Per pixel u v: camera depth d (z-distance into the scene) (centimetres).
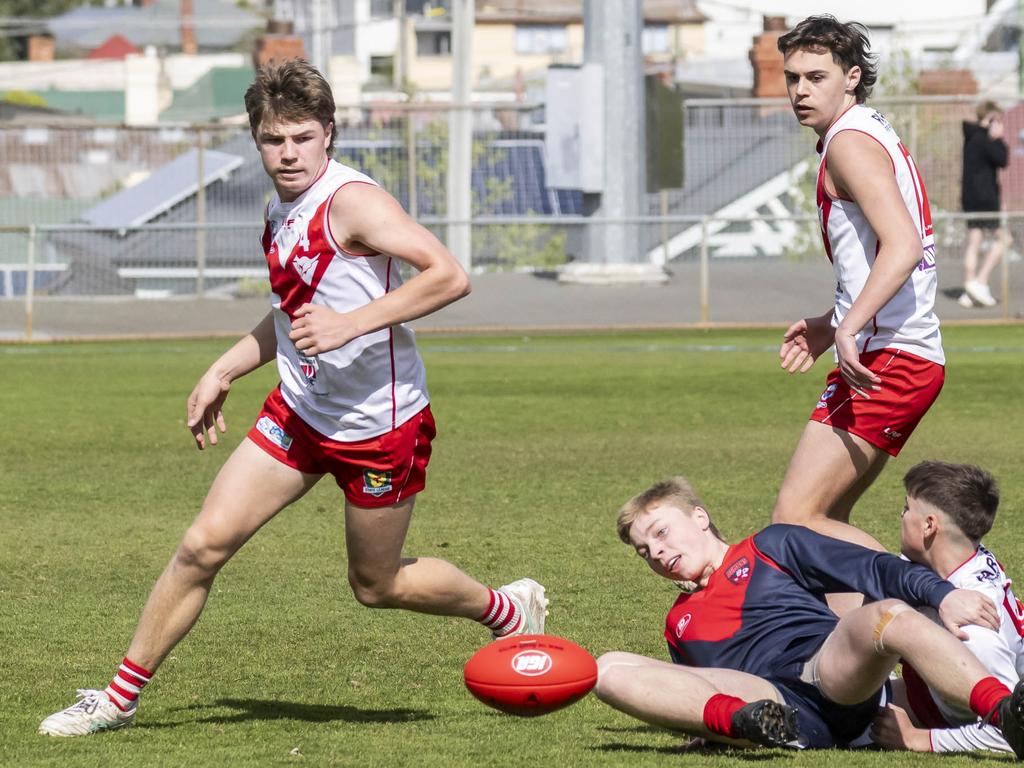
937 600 1480
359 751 1571
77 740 1636
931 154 9412
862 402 1836
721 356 6819
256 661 2028
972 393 5300
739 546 1650
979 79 14188
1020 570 2497
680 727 1523
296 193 1680
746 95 13850
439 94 16825
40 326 8462
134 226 8319
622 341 7694
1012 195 10319
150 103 18012
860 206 1812
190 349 7531
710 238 9231
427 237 1652
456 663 2023
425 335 8256
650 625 2198
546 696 1538
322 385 1697
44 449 4253
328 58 14862
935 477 1602
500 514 3164
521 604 1938
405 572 1844
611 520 3088
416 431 1739
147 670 1697
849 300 1861
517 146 10175
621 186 8950
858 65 1877
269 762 1527
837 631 1515
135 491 3541
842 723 1577
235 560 2742
